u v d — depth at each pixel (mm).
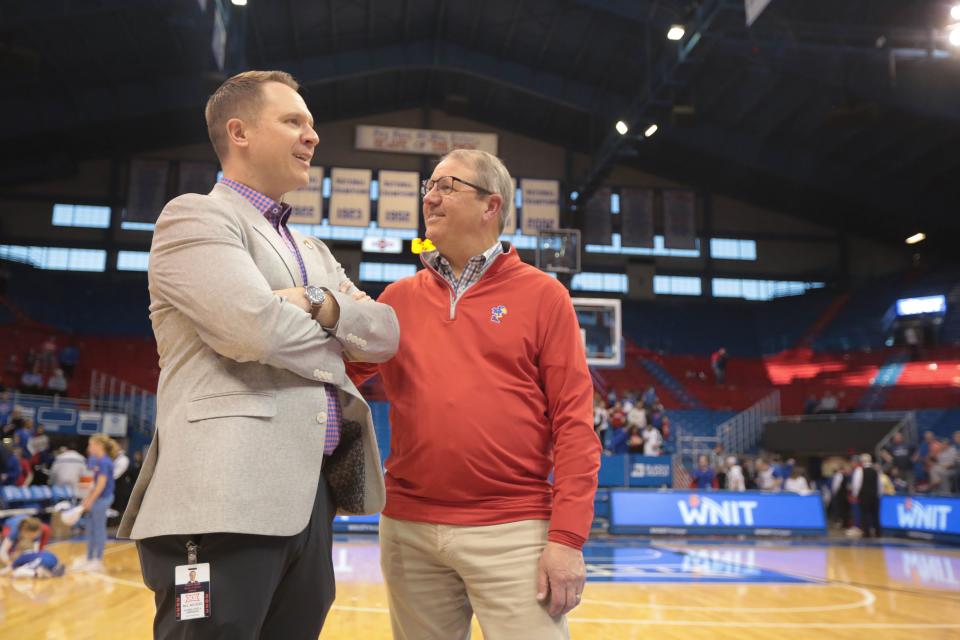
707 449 21328
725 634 4816
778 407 23219
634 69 20844
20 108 20156
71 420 15531
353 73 21859
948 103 17750
